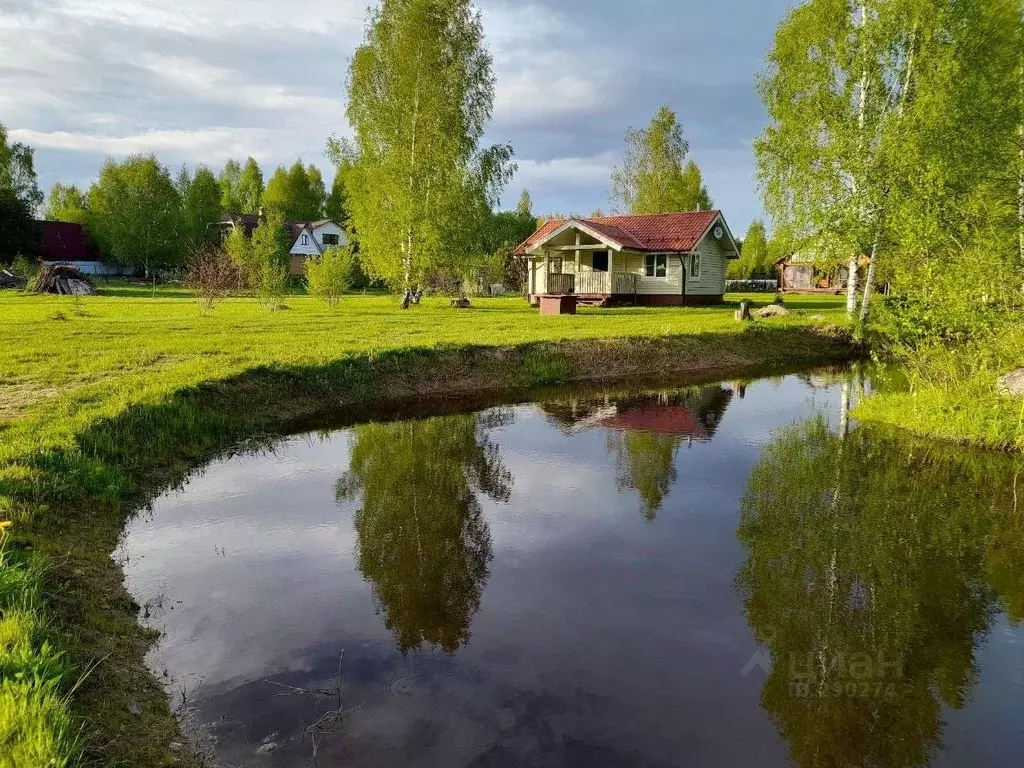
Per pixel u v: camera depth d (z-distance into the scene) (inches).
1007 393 392.5
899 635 180.1
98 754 116.9
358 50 1080.8
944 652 171.9
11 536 192.1
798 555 232.5
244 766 125.6
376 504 285.3
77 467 264.2
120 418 328.2
